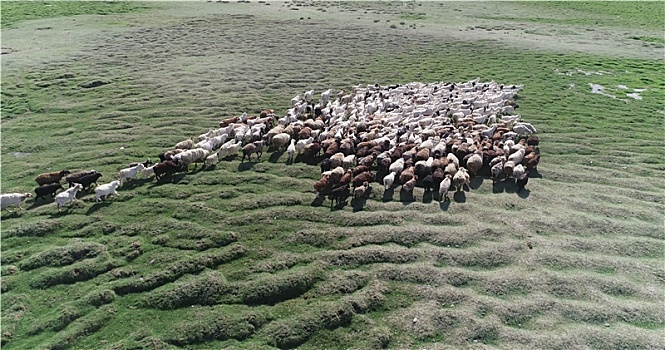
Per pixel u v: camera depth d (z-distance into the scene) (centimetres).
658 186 2264
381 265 1631
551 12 7606
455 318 1405
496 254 1700
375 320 1409
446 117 3002
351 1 8069
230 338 1337
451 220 1903
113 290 1487
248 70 4000
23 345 1288
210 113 3047
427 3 8112
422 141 2589
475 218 1933
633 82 3969
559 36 5816
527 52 4875
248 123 2739
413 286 1541
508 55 4738
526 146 2530
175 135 2694
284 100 3334
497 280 1566
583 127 2973
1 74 3634
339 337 1348
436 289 1527
